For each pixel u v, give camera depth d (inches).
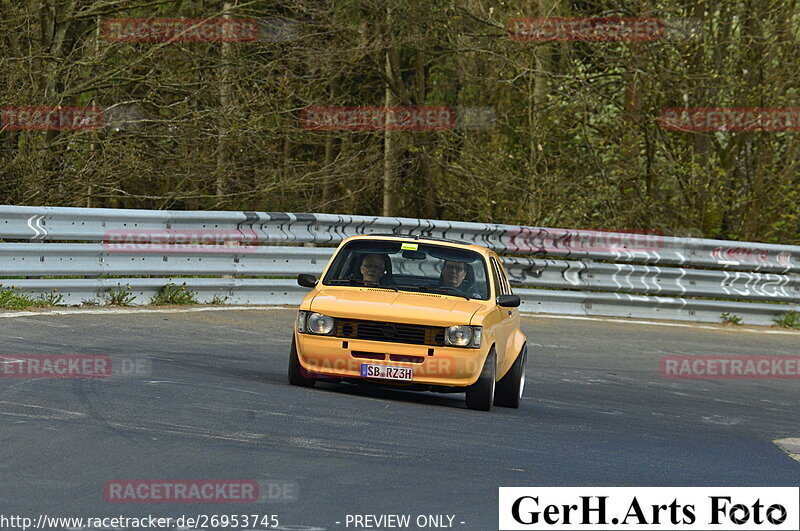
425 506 506.0
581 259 1652.3
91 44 1782.7
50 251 1178.0
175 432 617.0
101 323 1095.0
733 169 2349.9
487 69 2442.2
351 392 851.4
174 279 1318.9
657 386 1101.1
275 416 694.5
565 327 1481.3
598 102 2172.7
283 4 1930.4
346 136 2199.8
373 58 2359.7
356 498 508.4
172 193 1865.2
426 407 815.7
